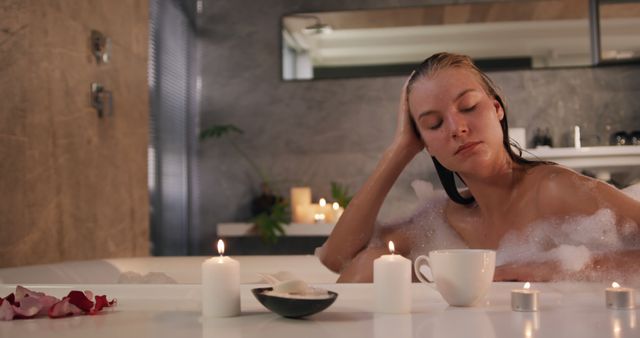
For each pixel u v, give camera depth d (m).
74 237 2.18
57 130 2.09
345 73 4.00
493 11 3.88
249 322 0.83
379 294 0.89
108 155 2.44
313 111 4.02
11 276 1.64
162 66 3.56
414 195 1.64
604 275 1.25
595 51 3.75
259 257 2.23
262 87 4.08
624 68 3.72
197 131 4.12
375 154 3.94
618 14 3.74
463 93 1.37
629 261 1.26
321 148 4.00
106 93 2.38
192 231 3.99
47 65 2.04
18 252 1.86
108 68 2.46
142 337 0.73
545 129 3.73
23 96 1.91
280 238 3.91
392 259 0.89
